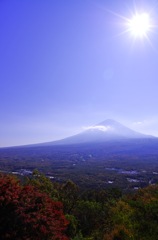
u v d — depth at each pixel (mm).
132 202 18375
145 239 12789
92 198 30984
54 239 8977
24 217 8539
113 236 13656
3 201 8648
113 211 19109
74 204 22672
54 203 10352
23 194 9398
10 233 8164
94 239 16281
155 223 14273
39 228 8609
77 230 17375
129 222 14961
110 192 32719
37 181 21016
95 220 20844
